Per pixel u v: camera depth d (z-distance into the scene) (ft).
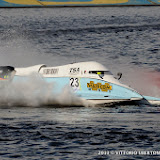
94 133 147.33
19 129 153.58
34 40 523.70
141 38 519.60
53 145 133.69
